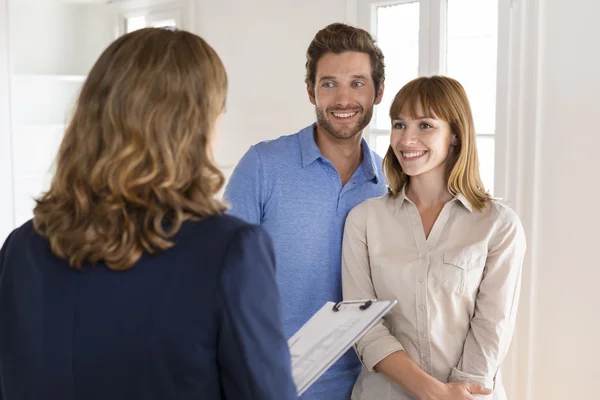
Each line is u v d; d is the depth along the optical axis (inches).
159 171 37.0
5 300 39.3
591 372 91.4
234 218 38.9
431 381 60.9
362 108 70.9
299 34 132.1
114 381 35.8
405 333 65.9
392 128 68.6
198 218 37.9
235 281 36.1
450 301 64.4
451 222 66.6
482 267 64.7
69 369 36.2
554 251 94.7
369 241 68.7
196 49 39.2
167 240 36.9
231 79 149.0
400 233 67.7
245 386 36.2
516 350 99.0
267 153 71.4
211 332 36.1
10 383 38.2
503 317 63.7
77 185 37.6
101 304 36.2
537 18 94.0
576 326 92.7
